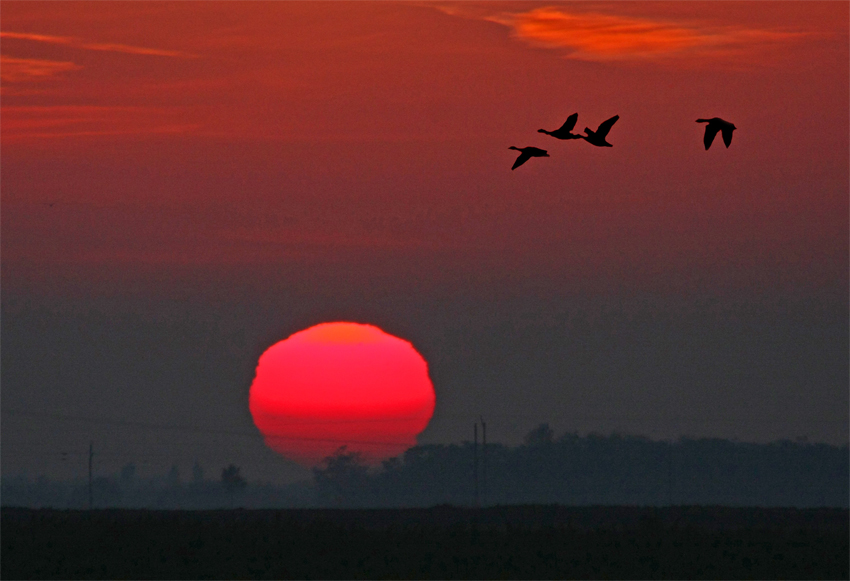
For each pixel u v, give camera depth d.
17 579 63.16
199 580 62.44
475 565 67.81
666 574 64.81
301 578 62.78
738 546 77.06
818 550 75.56
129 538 80.31
